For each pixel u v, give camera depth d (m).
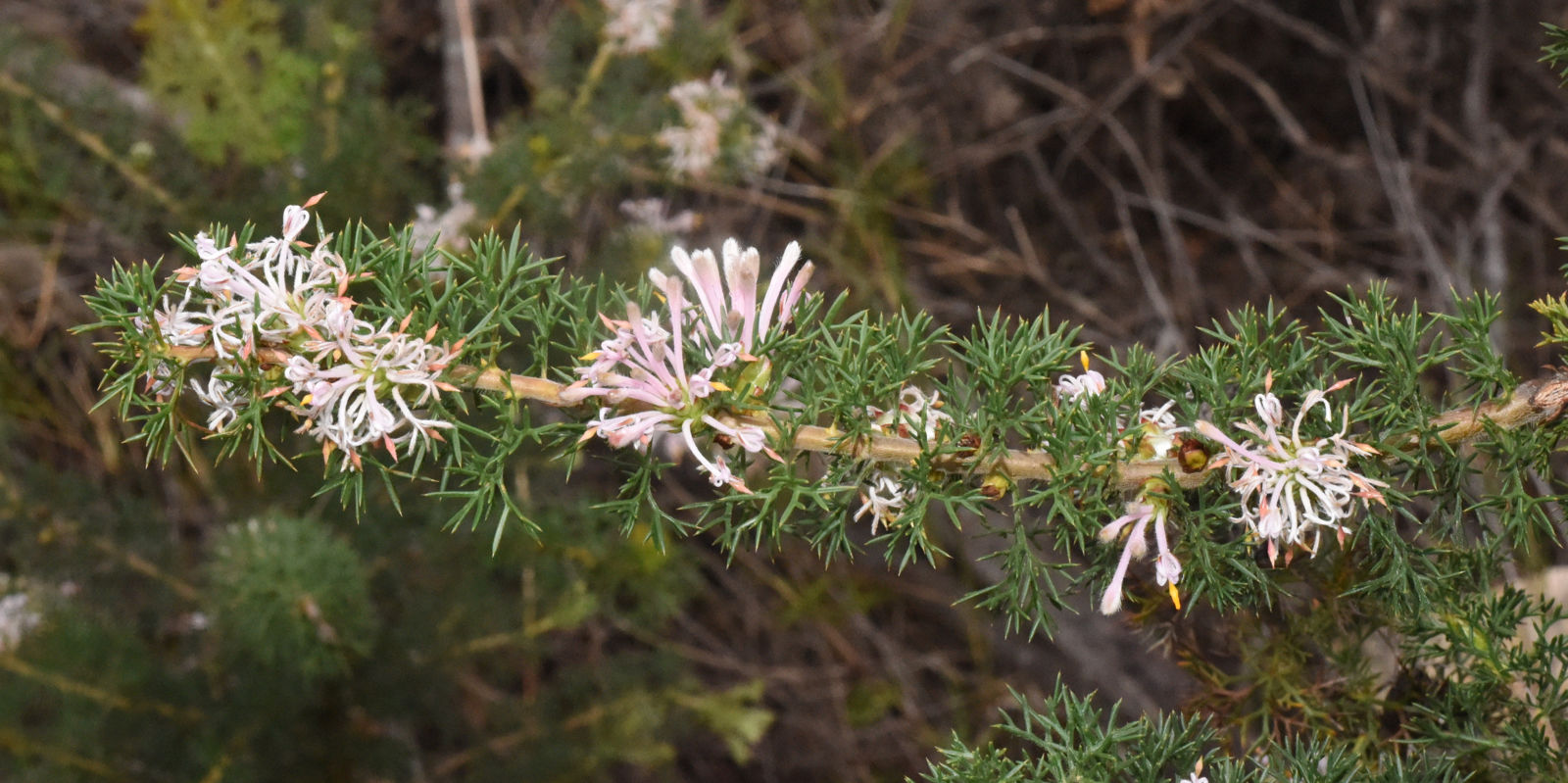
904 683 5.19
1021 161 5.46
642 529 4.22
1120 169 5.43
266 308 1.35
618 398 1.41
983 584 4.88
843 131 5.23
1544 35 5.07
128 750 3.99
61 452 4.79
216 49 3.90
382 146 4.12
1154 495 1.46
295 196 4.02
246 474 4.33
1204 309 5.31
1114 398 1.50
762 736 5.29
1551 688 1.82
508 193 4.05
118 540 4.16
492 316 1.42
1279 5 5.17
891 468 1.51
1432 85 5.17
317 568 3.40
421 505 4.09
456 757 4.40
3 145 4.11
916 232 5.38
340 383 1.34
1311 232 5.24
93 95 3.99
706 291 1.46
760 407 1.43
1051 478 1.47
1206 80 5.30
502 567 4.31
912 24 5.33
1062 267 5.42
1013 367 1.47
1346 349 1.84
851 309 4.97
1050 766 1.60
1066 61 5.37
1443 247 5.15
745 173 4.65
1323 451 1.43
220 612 3.71
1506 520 1.47
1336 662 2.02
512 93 5.38
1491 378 1.46
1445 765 1.75
